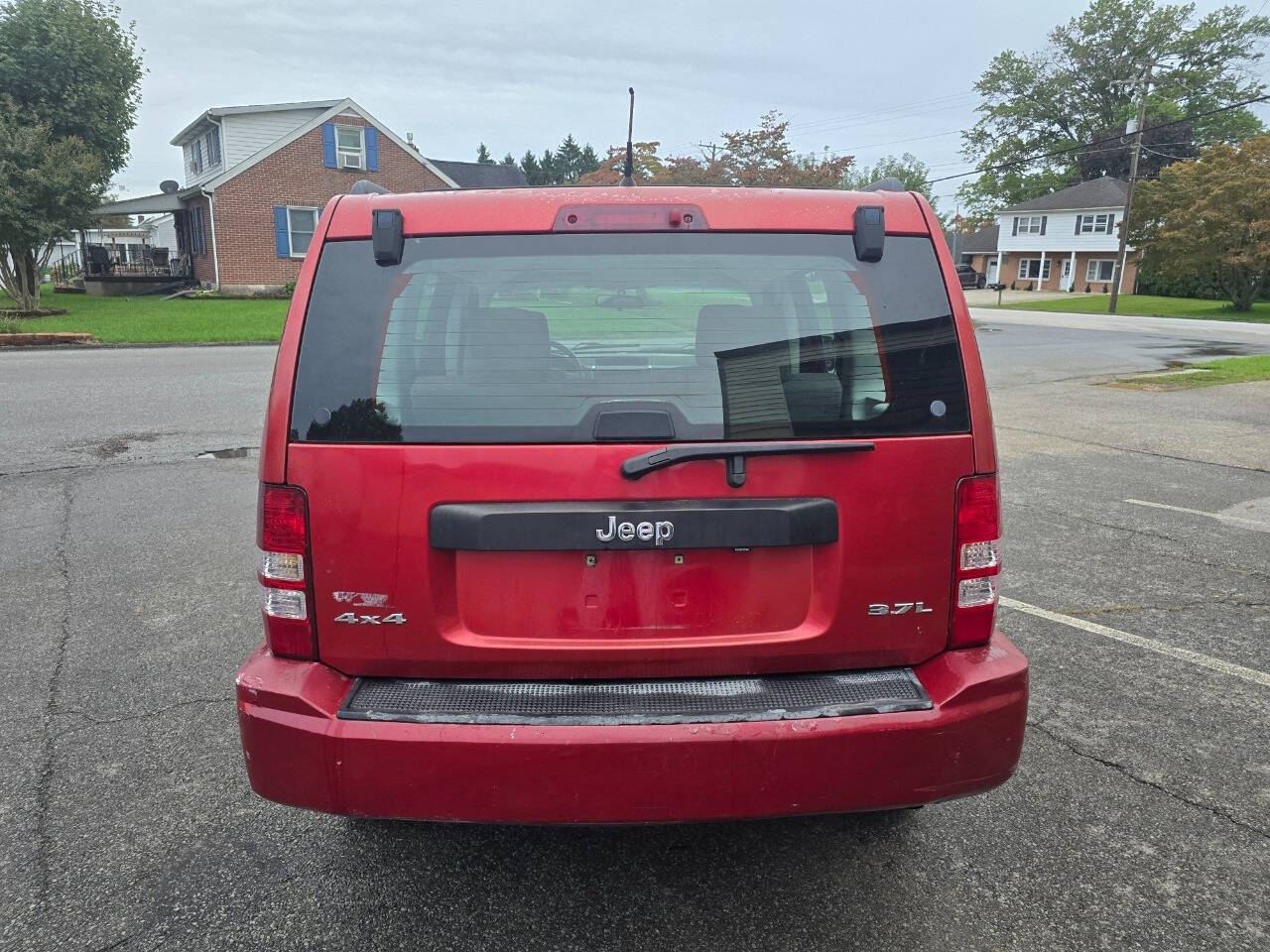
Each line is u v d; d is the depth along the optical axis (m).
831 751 2.26
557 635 2.34
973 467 2.39
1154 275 52.41
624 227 2.37
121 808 3.14
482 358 2.31
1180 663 4.34
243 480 7.78
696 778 2.23
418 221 2.36
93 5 27.34
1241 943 2.53
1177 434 10.40
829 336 2.35
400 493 2.27
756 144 38.81
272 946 2.50
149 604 5.02
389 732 2.22
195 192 29.95
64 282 38.34
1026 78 67.50
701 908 2.67
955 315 2.40
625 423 2.28
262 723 2.28
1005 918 2.63
